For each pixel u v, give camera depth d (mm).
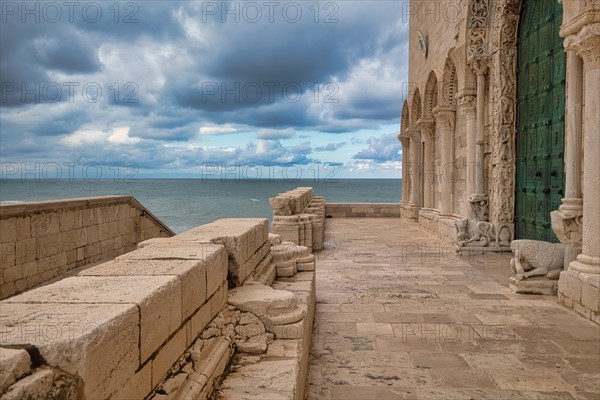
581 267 6652
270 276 5859
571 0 6547
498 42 11211
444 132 15102
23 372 1684
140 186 136375
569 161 7387
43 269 9359
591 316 6285
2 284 8266
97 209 11352
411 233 16969
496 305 7125
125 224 12758
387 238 15531
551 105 9328
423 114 18250
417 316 6590
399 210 24391
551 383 4422
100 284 2670
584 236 6723
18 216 8672
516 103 11148
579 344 5426
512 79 11141
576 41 6477
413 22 21625
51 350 1795
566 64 8625
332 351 5266
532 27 10266
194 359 2998
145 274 2951
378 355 5141
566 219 7324
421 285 8531
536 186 10125
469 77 12289
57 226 9805
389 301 7414
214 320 3662
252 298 4223
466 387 4344
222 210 55125
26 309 2197
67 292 2486
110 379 2018
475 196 11977
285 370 3398
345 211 24625
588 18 6168
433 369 4754
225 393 3031
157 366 2539
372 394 4215
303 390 4008
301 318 4211
